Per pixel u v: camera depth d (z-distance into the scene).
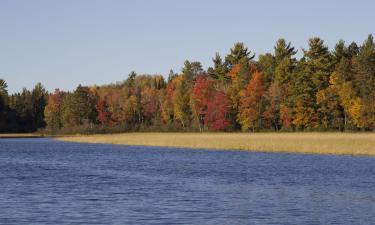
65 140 120.50
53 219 22.89
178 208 25.61
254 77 119.88
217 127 123.25
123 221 22.53
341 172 41.59
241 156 61.00
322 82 111.38
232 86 126.62
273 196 29.59
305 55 116.69
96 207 25.84
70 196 29.61
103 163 54.50
